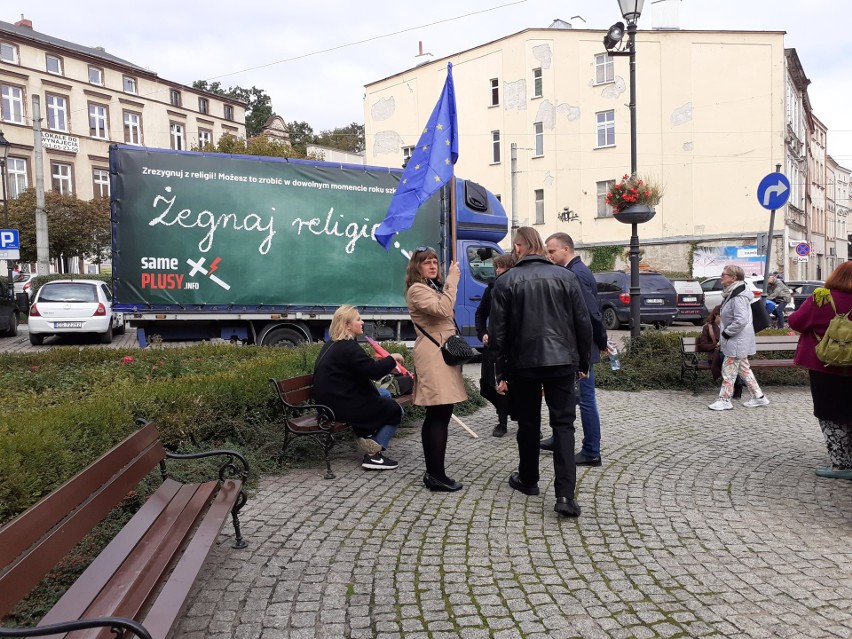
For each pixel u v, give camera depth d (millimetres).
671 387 9852
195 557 3004
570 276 4547
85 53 42562
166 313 10742
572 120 33562
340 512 4707
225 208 10977
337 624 3164
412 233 12320
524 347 4492
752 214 31094
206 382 6121
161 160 10641
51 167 41094
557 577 3656
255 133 74625
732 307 8094
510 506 4812
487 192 13672
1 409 5840
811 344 5340
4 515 3391
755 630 3066
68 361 8953
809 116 43094
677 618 3188
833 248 62094
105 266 43188
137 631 2082
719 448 6355
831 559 3848
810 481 5320
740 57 31125
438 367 4945
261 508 4793
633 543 4117
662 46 31875
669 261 32156
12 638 2002
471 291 13062
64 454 3869
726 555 3922
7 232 18453
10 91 39031
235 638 3035
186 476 5090
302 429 5598
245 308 11172
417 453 6336
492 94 36000
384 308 12047
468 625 3150
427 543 4145
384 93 40531
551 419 4637
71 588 2660
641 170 32500
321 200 11562
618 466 5770
